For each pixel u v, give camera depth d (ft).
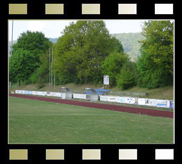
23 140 34.71
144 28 112.27
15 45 271.28
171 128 46.19
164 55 103.91
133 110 79.92
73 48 169.07
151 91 123.24
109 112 73.15
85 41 166.40
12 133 39.88
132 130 43.73
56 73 189.67
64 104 102.53
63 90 175.52
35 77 222.69
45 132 41.06
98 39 161.38
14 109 79.46
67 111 74.79
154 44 105.50
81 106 93.81
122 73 141.90
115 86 156.56
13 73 234.58
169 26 104.94
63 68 178.09
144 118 60.18
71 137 37.29
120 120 56.24
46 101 119.44
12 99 131.54
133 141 34.81
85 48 163.02
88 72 164.76
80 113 69.51
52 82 208.85
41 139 35.53
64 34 176.45
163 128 46.14
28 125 47.93
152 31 107.45
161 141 35.01
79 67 169.58
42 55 238.68
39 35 269.85
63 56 172.55
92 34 163.63
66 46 173.68
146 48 119.44
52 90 191.52
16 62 231.71
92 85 176.14
